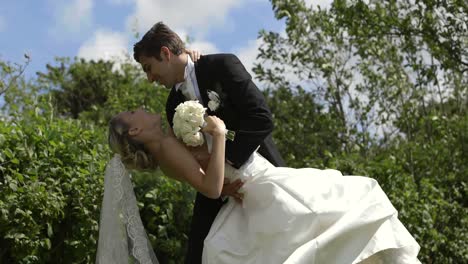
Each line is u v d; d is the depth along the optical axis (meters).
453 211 8.04
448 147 9.35
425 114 10.15
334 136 9.99
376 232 3.69
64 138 5.16
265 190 3.83
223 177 3.76
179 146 3.84
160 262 5.65
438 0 9.35
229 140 3.88
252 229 3.79
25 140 4.78
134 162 3.92
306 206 3.72
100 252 4.06
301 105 10.27
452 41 9.34
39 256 4.75
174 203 5.75
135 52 3.99
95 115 10.71
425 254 7.10
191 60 4.02
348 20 9.69
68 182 4.96
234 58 4.00
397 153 9.28
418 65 9.65
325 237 3.59
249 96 3.91
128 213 4.04
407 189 7.39
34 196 4.60
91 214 4.99
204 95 3.98
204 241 3.86
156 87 10.26
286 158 9.90
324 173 3.95
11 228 4.55
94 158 5.13
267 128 3.91
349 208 3.73
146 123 3.90
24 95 9.29
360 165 7.56
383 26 9.64
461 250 7.79
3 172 4.58
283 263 3.55
